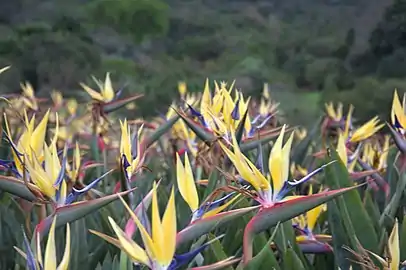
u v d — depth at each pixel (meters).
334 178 2.70
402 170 2.86
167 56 25.09
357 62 15.21
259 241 2.39
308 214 2.65
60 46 18.95
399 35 14.65
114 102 3.58
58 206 2.01
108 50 26.58
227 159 2.53
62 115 4.58
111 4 28.00
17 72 16.53
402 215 3.22
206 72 19.38
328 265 2.82
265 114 3.93
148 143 3.21
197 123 2.48
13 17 25.00
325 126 4.10
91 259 2.74
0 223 2.88
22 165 2.02
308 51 20.03
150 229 1.90
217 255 2.21
